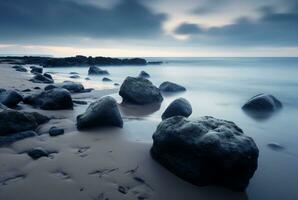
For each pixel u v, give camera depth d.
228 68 49.25
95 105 7.45
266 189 4.61
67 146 5.74
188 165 4.57
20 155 5.15
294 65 61.28
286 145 7.11
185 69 45.72
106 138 6.38
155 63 69.31
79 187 4.11
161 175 4.69
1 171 4.48
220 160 4.34
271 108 11.72
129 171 4.73
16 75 22.02
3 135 6.06
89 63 53.78
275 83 23.80
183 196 4.15
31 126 6.71
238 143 4.45
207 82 24.55
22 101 10.13
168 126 5.23
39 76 18.95
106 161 5.06
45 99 9.55
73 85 15.27
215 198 4.17
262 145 7.08
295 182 4.89
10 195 3.82
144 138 6.57
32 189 3.99
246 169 4.39
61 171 4.57
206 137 4.53
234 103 13.62
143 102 12.05
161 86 18.09
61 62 49.09
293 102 14.42
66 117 8.41
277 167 5.57
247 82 24.61
